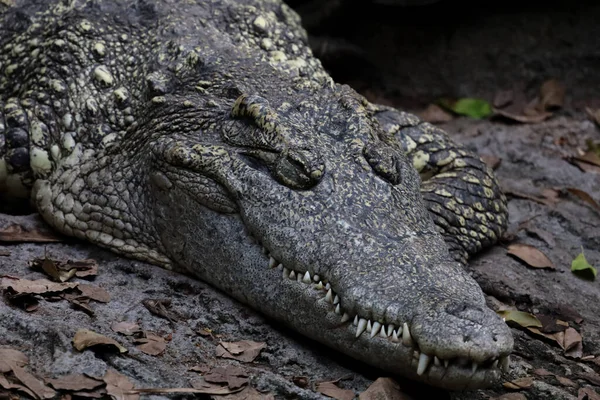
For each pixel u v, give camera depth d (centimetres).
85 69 1012
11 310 754
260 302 812
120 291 845
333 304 749
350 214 781
